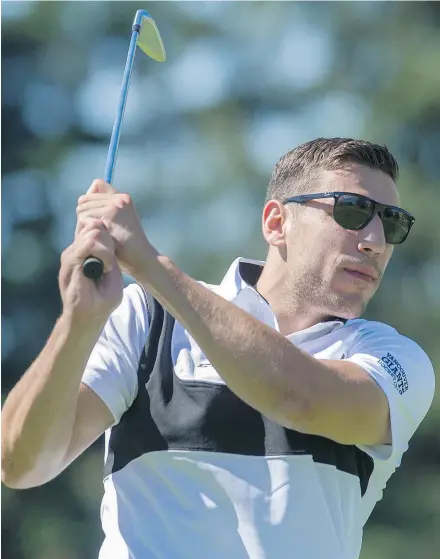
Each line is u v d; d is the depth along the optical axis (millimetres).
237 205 68625
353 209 12836
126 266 11422
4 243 70000
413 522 58781
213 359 11328
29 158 72500
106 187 11758
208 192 68875
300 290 12984
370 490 12625
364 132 68250
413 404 12594
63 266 11344
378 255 12906
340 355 12695
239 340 11305
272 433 11906
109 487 12250
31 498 58844
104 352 12352
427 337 63250
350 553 12305
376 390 12078
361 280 12859
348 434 11898
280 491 11797
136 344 12523
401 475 59125
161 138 72125
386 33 70562
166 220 69250
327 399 11617
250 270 13586
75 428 12055
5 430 11852
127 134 72625
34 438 11617
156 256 11438
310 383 11531
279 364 11391
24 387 11781
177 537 11789
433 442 59312
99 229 11352
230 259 67125
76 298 11227
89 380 12156
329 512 11961
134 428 12164
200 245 68125
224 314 11367
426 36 70062
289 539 11742
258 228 67750
